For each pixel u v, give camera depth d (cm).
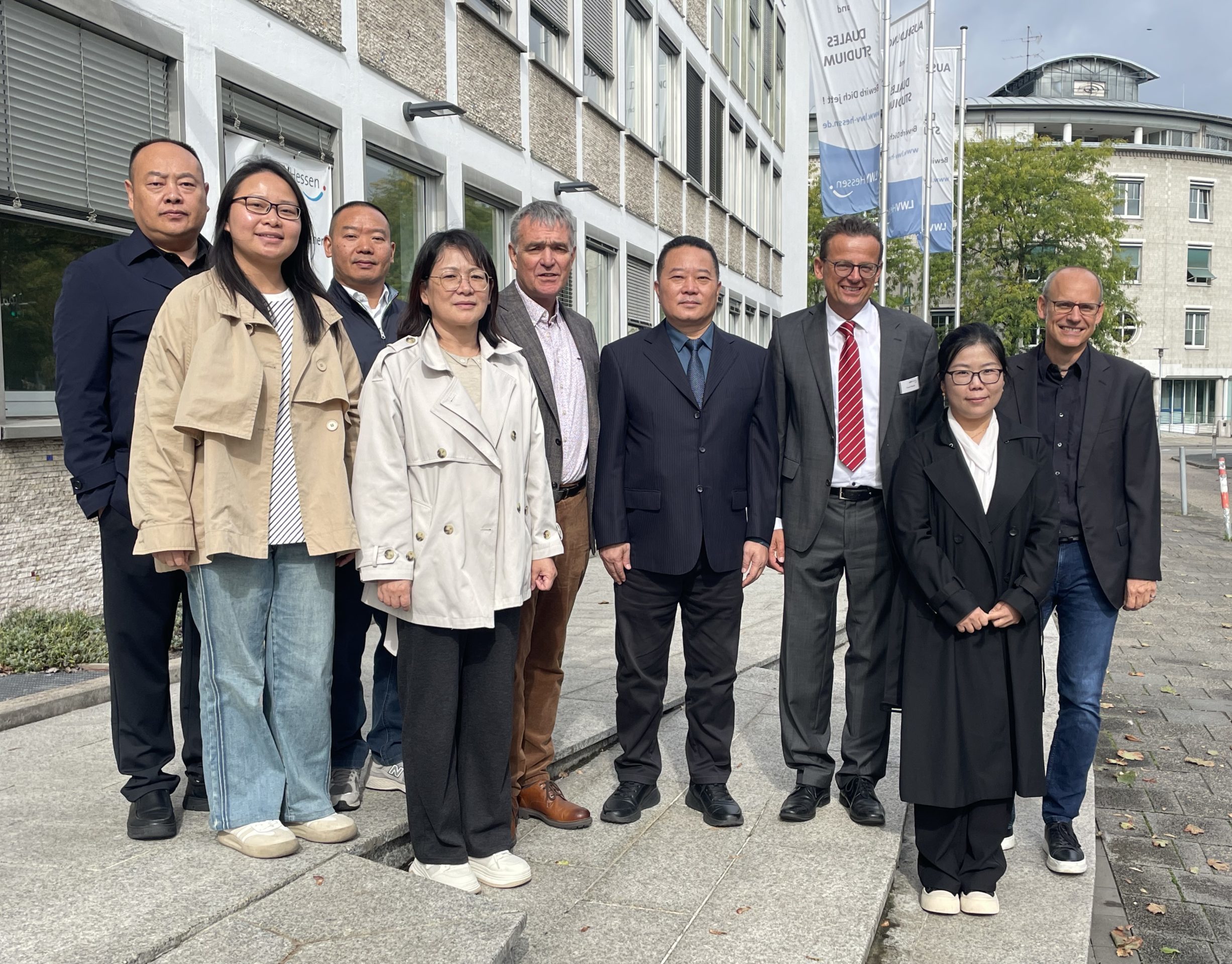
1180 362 5741
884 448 391
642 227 1564
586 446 386
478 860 339
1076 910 351
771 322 2575
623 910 324
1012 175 4097
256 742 308
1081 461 372
